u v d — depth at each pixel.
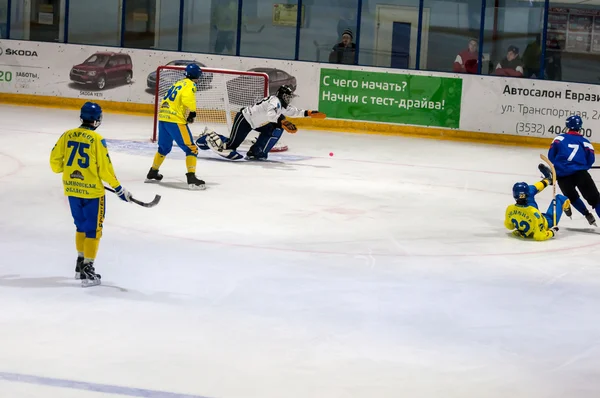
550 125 39.88
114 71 42.72
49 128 35.84
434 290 15.99
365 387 11.17
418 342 13.08
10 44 43.06
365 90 41.41
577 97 39.44
